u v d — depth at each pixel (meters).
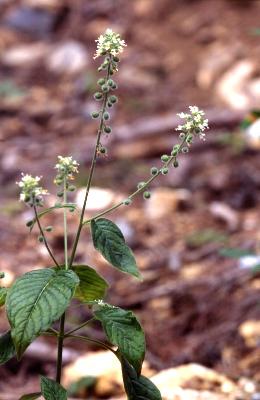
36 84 10.20
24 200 2.70
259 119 4.95
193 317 5.59
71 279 2.63
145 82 9.79
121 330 2.67
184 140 2.79
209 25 10.50
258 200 7.37
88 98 9.67
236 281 5.76
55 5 11.29
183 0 10.91
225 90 9.34
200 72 9.76
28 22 11.20
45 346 5.21
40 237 2.79
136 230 6.96
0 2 11.59
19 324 2.54
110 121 9.14
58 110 9.52
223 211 7.04
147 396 2.86
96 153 2.82
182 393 4.46
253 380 4.77
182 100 9.38
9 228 6.95
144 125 8.62
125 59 10.27
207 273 6.06
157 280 6.14
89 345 5.35
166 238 6.79
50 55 10.58
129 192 7.68
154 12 10.88
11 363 5.11
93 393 4.74
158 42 10.48
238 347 5.16
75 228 6.89
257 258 5.33
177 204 7.33
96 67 10.27
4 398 4.64
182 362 5.11
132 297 5.93
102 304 2.79
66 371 4.94
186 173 7.90
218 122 8.57
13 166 8.26
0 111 9.58
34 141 8.95
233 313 5.49
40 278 2.64
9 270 6.20
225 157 8.08
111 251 2.72
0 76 10.34
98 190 7.48
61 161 2.87
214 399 4.42
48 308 2.56
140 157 8.30
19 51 10.78
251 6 10.62
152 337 5.44
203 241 6.60
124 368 2.87
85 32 10.90
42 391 2.75
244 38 10.11
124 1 11.12
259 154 8.05
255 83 9.29
